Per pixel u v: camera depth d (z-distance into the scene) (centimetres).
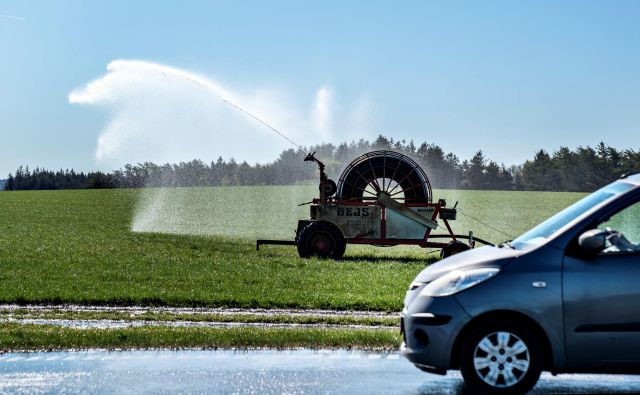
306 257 3541
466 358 1088
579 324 1073
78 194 11638
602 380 1216
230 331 1538
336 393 1120
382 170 3525
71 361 1325
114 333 1514
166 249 4094
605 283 1074
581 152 17200
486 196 11912
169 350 1423
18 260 3238
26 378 1205
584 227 1097
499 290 1081
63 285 2473
